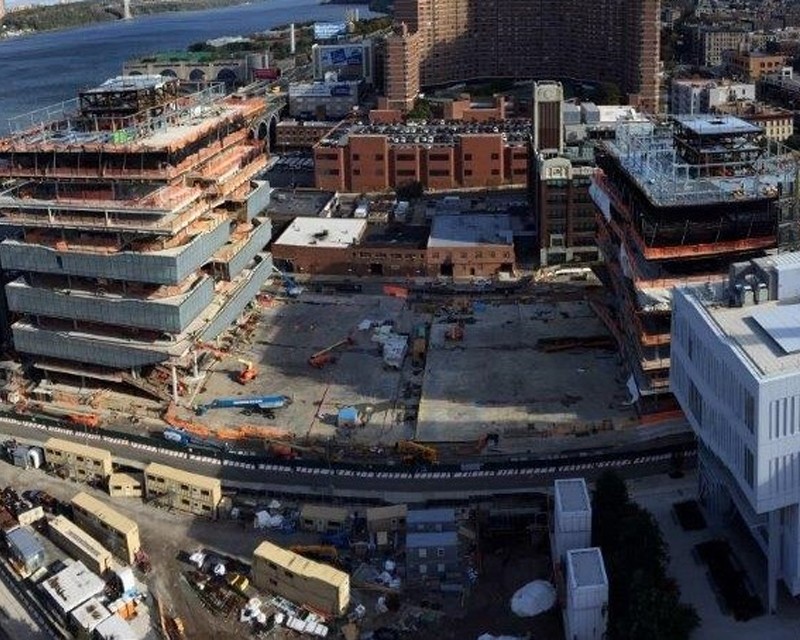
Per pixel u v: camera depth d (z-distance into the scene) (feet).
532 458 622.13
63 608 504.43
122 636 483.51
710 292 538.47
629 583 471.21
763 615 482.28
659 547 495.41
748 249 625.00
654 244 621.31
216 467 633.20
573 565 473.26
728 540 534.37
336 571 510.99
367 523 561.84
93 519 570.46
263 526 581.12
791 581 479.41
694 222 613.52
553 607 502.79
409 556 522.06
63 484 635.25
